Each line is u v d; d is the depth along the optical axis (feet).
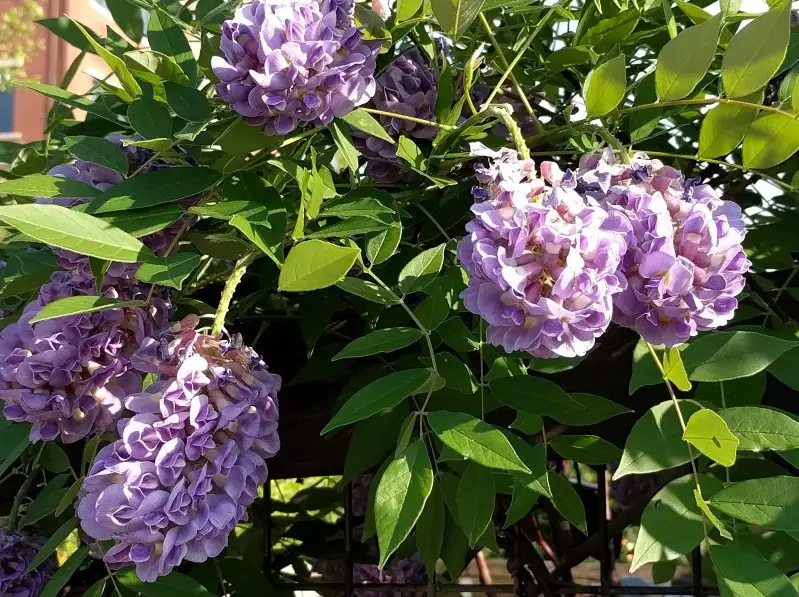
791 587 0.89
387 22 1.32
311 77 1.05
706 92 1.54
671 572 1.89
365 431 1.27
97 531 0.97
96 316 1.14
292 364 1.59
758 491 0.93
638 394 1.35
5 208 0.88
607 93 1.13
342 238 1.17
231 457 0.99
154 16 1.33
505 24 1.63
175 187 1.09
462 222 1.42
